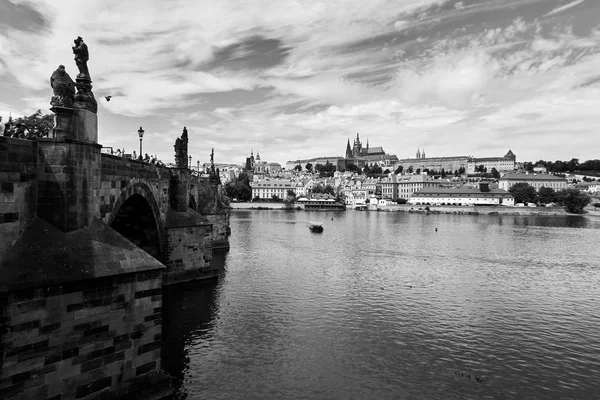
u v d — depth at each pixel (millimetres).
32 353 23344
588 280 73125
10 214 24234
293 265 81875
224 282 64062
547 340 44375
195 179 81000
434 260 92250
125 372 27328
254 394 32406
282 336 43750
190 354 38938
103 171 34312
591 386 34812
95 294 25812
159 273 28797
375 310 53312
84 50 29016
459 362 38812
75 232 27234
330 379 35062
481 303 57656
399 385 34344
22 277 23109
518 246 117562
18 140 24812
